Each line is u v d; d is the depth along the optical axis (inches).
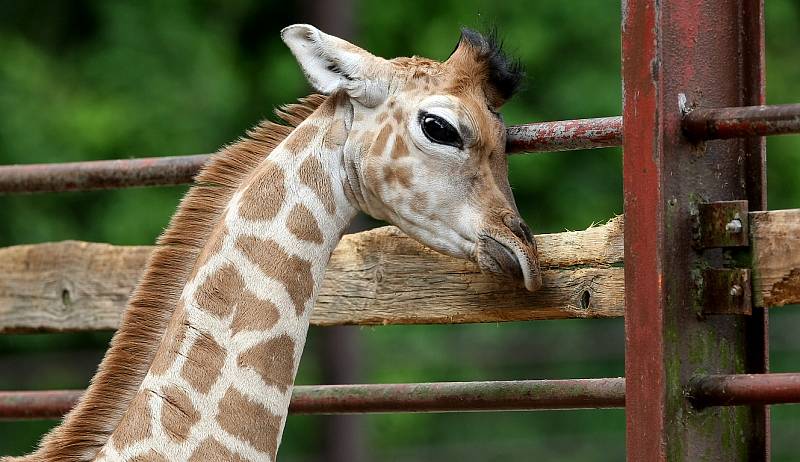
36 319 395.9
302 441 957.8
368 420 944.3
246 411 288.0
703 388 269.1
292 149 307.1
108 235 840.9
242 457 286.2
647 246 268.8
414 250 336.2
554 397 303.1
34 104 863.7
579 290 310.2
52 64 909.2
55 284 393.4
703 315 274.7
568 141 304.3
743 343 283.3
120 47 906.1
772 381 263.0
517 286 319.0
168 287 297.3
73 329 389.1
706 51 279.6
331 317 346.6
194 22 941.2
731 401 267.0
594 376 966.4
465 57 307.7
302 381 946.1
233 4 966.4
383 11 967.6
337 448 911.7
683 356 270.4
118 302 380.8
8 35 920.9
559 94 888.3
